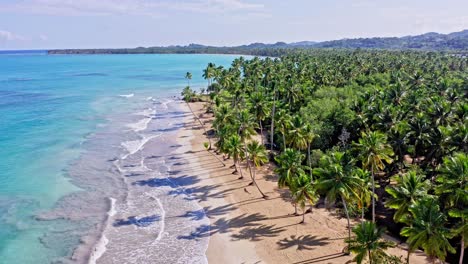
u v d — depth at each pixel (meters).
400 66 144.88
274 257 39.97
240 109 80.88
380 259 33.25
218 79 135.75
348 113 70.38
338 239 43.19
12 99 140.25
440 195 34.97
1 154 73.44
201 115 114.00
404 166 56.03
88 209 51.12
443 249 29.30
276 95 95.69
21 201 53.19
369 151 40.41
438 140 50.53
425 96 81.06
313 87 101.31
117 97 150.50
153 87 183.38
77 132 92.12
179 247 42.19
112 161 70.94
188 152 76.50
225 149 63.44
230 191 57.00
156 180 61.69
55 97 147.25
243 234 44.66
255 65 153.75
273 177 62.44
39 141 83.19
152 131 94.50
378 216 49.25
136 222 47.72
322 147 69.56
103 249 41.75
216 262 39.41
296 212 49.59
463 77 108.38
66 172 64.75
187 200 54.06
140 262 39.47
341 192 36.84
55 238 43.75
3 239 43.12
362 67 143.12
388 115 57.41
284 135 66.19
